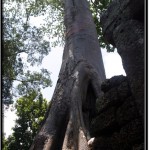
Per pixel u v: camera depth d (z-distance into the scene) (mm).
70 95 5059
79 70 5449
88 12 7500
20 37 13062
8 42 12641
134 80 2531
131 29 2748
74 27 6797
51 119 4922
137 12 2736
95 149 2959
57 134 4711
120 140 2600
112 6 3180
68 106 4996
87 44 6348
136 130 2436
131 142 2465
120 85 2850
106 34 3242
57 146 4605
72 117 4578
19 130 14281
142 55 2494
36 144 4617
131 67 2602
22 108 15180
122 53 2785
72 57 5914
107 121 2871
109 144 2758
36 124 14531
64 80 5480
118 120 2729
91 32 6762
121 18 2967
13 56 12703
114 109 2840
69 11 7430
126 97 2746
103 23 3312
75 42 6352
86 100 5141
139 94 2441
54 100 5238
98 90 5195
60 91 5309
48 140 4598
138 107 2455
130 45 2686
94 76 5445
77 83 5176
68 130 4398
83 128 4203
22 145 13852
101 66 6012
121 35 2867
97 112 3111
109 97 2938
